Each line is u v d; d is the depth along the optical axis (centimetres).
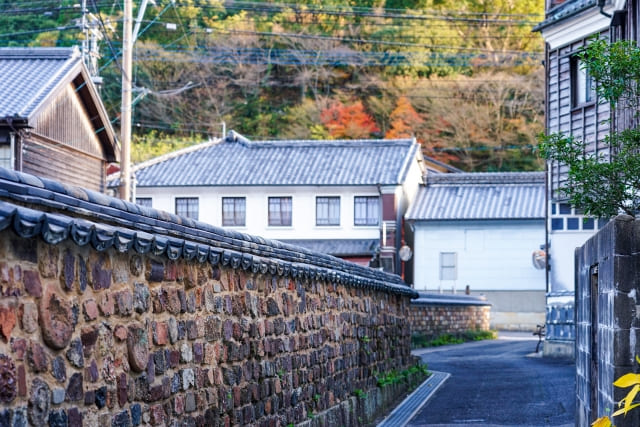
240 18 5134
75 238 480
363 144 4588
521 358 2594
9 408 436
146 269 616
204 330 730
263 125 5150
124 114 2458
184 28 5072
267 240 933
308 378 1088
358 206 4356
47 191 479
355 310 1395
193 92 5141
